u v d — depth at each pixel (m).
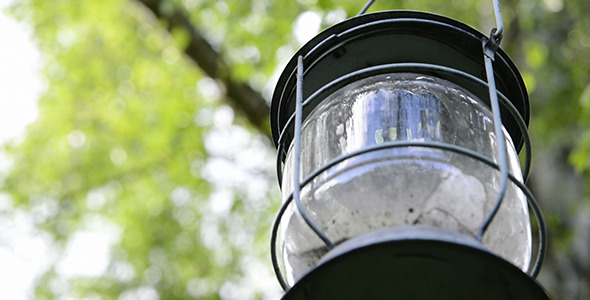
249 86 7.71
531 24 7.60
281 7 7.16
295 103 2.21
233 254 10.61
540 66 7.48
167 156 9.38
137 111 9.49
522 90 2.14
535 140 7.87
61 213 10.58
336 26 2.14
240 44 7.36
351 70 2.16
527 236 1.96
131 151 9.84
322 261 1.60
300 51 2.16
